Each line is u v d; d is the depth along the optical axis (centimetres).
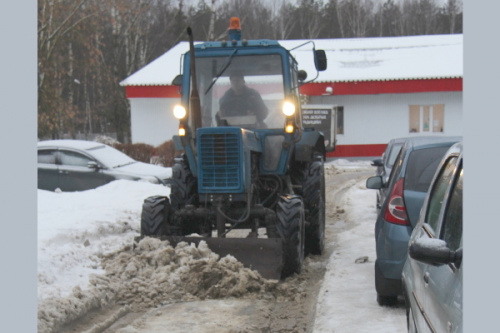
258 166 827
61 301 605
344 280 722
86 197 1296
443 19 6153
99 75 3919
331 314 597
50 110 2877
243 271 708
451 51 3394
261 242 729
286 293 695
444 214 402
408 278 471
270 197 842
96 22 3052
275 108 824
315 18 5747
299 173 942
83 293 641
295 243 757
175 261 734
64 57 3142
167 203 816
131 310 657
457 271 322
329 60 3409
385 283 598
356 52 3522
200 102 826
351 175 2450
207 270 700
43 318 564
